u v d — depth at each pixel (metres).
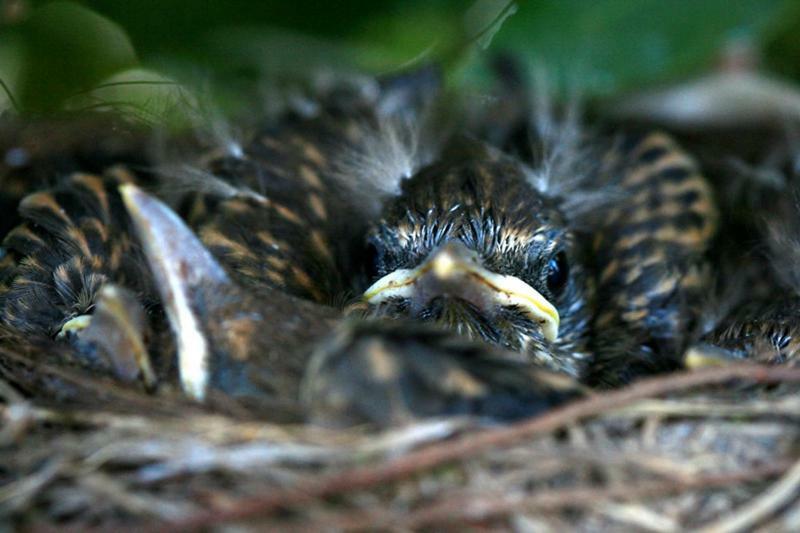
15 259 0.49
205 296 0.46
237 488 0.44
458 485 0.44
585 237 0.50
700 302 0.49
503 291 0.48
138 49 0.52
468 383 0.45
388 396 0.45
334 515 0.44
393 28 0.53
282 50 0.52
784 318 0.48
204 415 0.45
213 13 0.51
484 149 0.50
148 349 0.46
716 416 0.45
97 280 0.48
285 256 0.49
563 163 0.50
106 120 0.51
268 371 0.45
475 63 0.52
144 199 0.46
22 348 0.47
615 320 0.49
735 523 0.44
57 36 0.52
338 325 0.46
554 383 0.45
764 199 0.51
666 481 0.45
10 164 0.51
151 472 0.45
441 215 0.48
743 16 0.51
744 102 0.52
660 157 0.51
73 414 0.45
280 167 0.50
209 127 0.50
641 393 0.45
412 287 0.48
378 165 0.50
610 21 0.51
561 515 0.44
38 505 0.45
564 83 0.51
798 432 0.45
